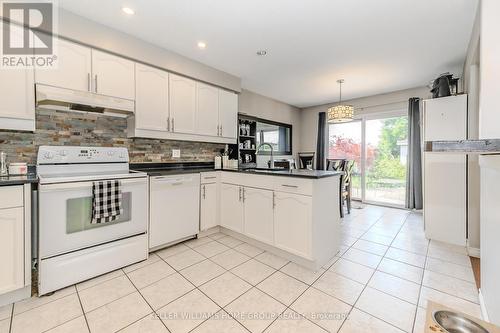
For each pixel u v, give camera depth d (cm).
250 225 269
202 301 169
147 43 257
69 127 235
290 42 258
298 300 171
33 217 175
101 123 255
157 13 207
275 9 200
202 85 318
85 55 217
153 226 245
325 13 205
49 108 221
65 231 183
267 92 458
